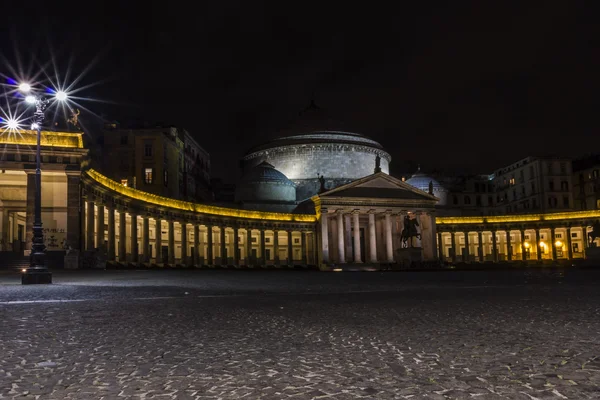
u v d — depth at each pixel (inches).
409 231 3553.2
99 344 422.9
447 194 5388.8
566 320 528.1
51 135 2182.6
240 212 3986.2
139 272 2017.7
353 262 4185.5
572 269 2684.5
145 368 338.0
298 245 4534.9
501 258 5132.9
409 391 277.9
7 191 2500.0
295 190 4709.6
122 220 2849.4
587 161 5728.3
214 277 1803.6
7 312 644.7
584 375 303.3
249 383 299.0
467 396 267.6
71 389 289.4
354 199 4175.7
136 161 3690.9
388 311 636.7
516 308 647.8
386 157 5157.5
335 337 446.6
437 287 1129.4
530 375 305.3
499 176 6161.4
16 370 335.0
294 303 758.5
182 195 4308.6
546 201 5255.9
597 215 4554.6
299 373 320.5
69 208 2134.6
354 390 281.7
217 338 448.8
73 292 986.7
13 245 2593.5
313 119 5019.7
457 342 412.8
